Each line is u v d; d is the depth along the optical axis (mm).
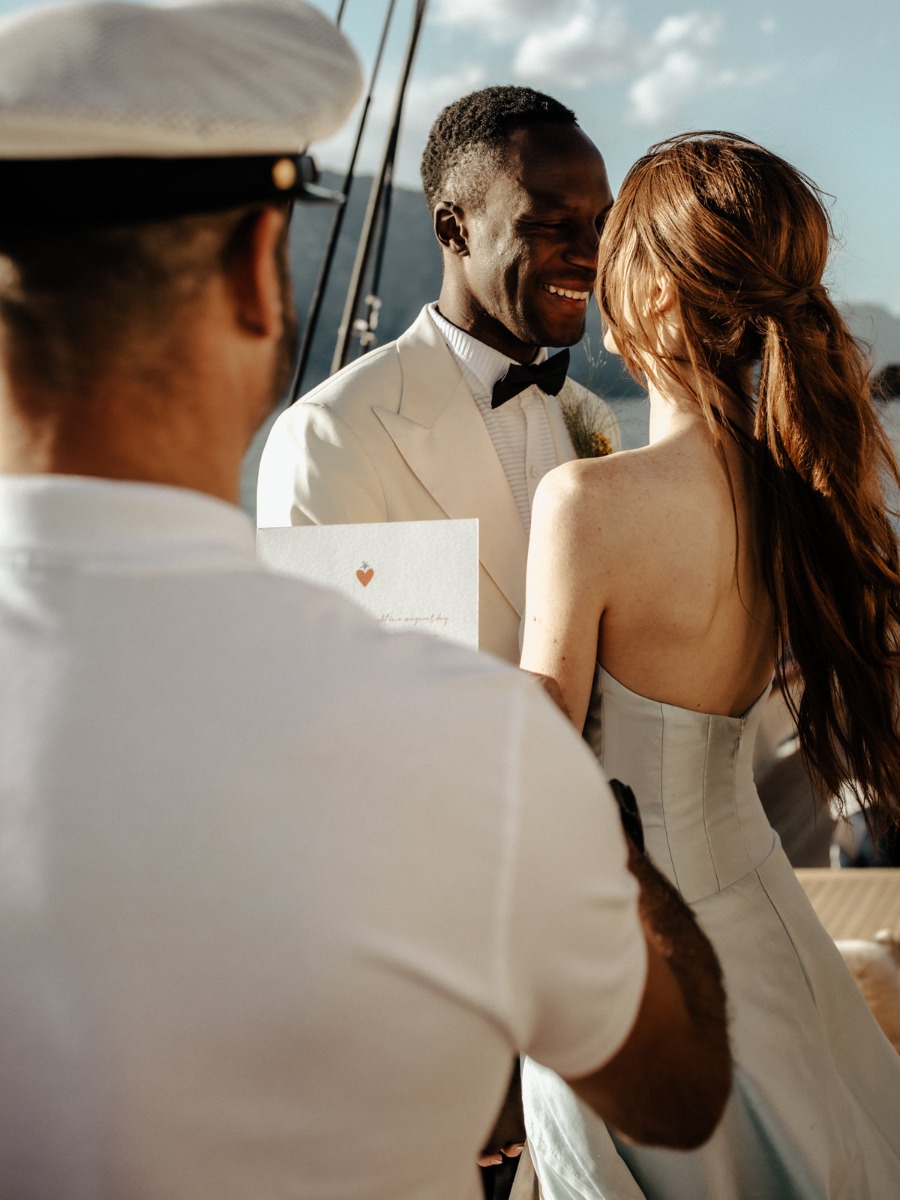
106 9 613
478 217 2043
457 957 608
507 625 2074
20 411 637
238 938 577
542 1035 685
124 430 640
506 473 2133
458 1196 690
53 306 615
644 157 1504
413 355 2117
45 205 601
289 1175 594
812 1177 1383
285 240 699
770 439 1385
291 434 2018
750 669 1491
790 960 1484
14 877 581
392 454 2010
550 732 664
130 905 576
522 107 2025
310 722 606
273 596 650
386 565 1492
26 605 617
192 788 587
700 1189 1401
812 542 1393
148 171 608
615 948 673
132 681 604
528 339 2080
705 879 1436
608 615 1391
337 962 581
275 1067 581
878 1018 2479
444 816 609
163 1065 570
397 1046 599
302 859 585
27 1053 575
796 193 1425
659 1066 743
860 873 3354
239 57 628
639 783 1425
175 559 629
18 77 577
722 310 1390
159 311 631
